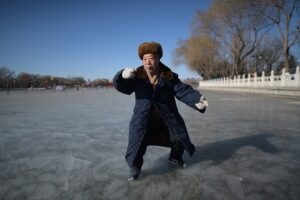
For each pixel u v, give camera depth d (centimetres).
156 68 258
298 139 437
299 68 1531
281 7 2128
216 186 250
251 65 5612
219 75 6100
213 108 983
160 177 275
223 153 359
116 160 342
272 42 5281
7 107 1190
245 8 2536
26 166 323
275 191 239
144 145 272
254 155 348
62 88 5247
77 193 243
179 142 281
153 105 262
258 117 716
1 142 455
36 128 595
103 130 560
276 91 1792
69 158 354
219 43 3828
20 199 234
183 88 260
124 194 238
